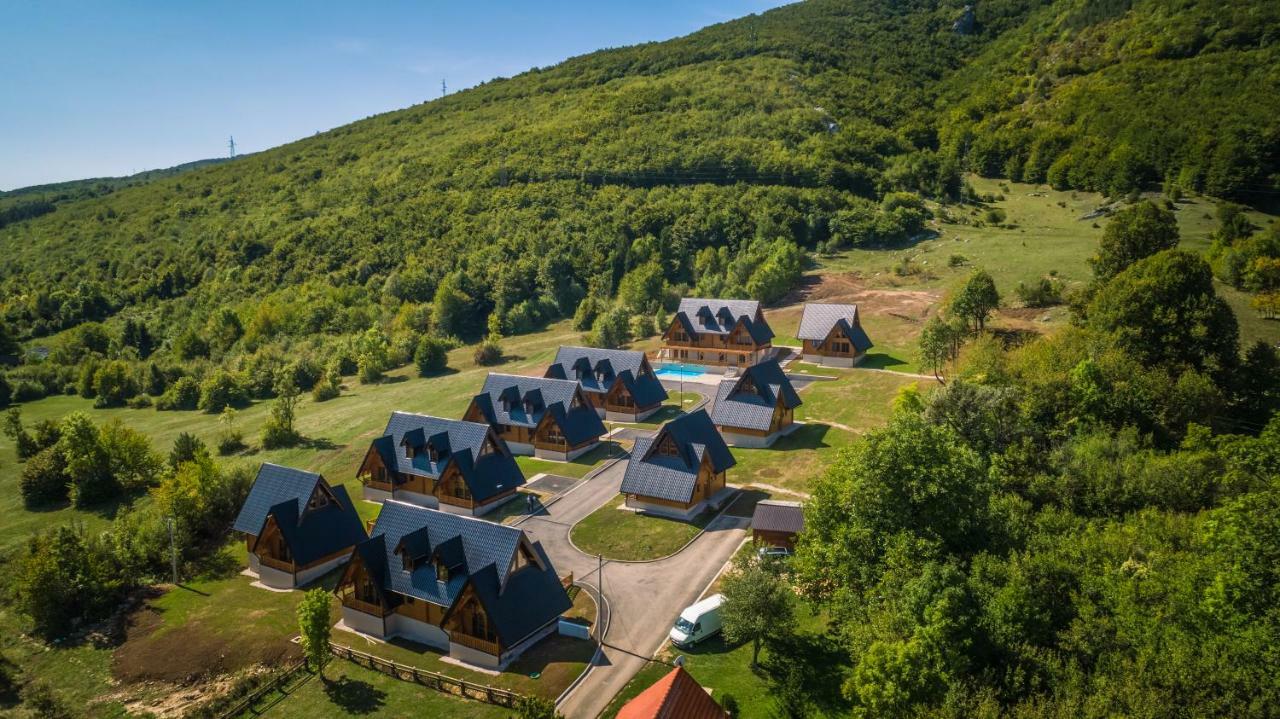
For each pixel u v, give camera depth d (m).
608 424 98.81
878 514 46.34
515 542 52.41
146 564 69.44
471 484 73.38
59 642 60.66
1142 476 54.41
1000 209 179.75
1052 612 40.47
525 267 171.00
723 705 42.06
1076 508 55.78
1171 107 182.62
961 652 37.28
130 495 92.50
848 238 168.62
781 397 85.88
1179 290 76.88
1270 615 35.12
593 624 53.00
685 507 69.06
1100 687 33.75
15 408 138.38
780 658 47.16
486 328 165.50
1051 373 70.44
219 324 168.88
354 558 55.72
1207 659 33.66
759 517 60.97
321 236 197.62
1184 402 66.25
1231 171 148.00
